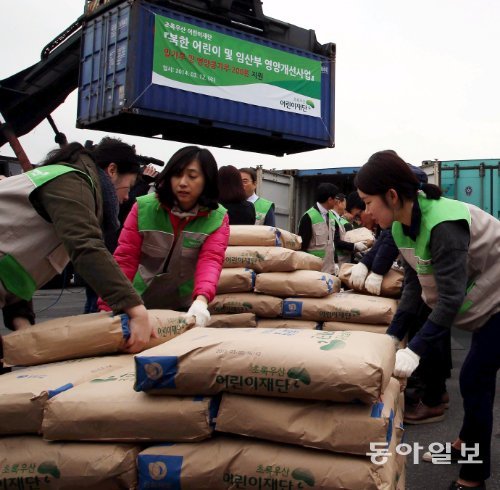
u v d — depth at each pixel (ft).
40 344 5.96
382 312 10.27
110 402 4.84
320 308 10.66
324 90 47.93
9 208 6.09
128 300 5.97
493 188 30.09
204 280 7.90
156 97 37.55
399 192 6.62
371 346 4.95
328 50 48.65
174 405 4.75
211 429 4.77
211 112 40.52
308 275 10.94
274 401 4.75
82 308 27.71
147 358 4.82
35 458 4.85
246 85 42.52
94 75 39.86
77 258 5.83
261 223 15.42
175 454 4.72
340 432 4.50
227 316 10.90
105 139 8.25
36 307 28.07
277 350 4.75
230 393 4.82
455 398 12.78
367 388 4.43
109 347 6.05
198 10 40.52
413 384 11.28
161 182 7.93
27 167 42.16
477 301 7.02
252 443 4.78
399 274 11.22
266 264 11.14
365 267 11.52
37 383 5.16
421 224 6.70
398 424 5.80
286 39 46.52
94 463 4.71
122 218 14.40
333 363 4.53
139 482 4.74
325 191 16.89
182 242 8.25
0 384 5.23
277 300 10.91
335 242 17.47
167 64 38.06
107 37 38.65
